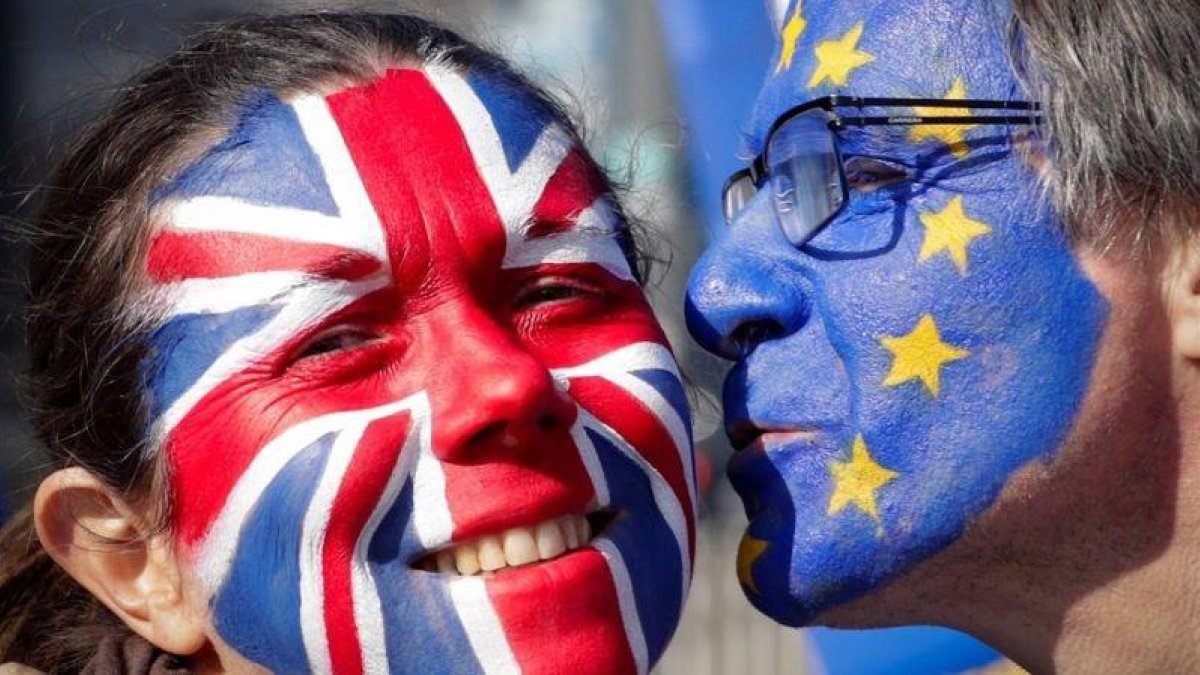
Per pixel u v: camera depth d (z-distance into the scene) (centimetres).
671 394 305
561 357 297
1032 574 302
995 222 294
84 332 301
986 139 296
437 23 337
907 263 299
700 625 696
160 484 289
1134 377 292
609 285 305
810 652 500
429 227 286
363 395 281
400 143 290
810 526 306
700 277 322
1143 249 291
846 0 316
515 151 298
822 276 308
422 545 278
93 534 301
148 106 304
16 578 330
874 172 306
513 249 293
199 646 295
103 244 299
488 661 277
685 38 483
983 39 299
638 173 502
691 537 305
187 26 398
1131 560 297
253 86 297
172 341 287
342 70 298
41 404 318
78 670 320
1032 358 292
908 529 299
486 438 278
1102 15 290
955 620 314
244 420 281
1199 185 287
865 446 301
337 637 277
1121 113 287
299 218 284
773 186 316
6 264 429
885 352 299
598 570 285
